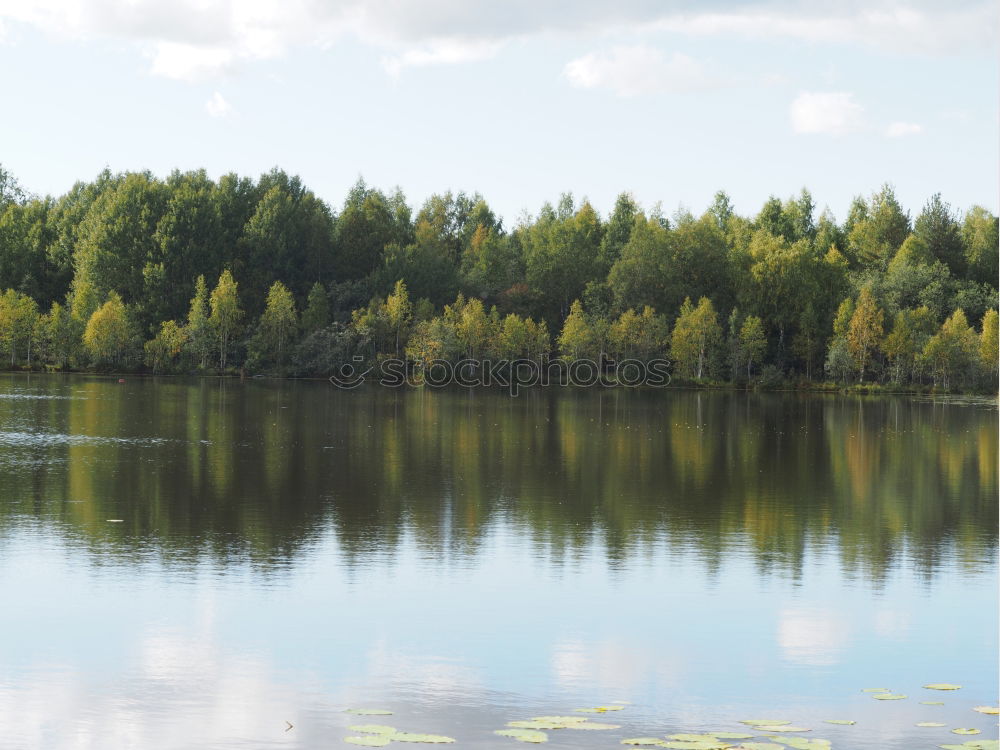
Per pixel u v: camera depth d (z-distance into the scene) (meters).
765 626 18.69
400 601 19.92
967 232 161.62
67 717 14.27
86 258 132.88
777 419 71.19
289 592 20.41
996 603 20.23
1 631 17.75
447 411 73.81
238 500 30.78
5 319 125.44
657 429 60.59
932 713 14.76
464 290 144.25
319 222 146.00
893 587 21.39
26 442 45.88
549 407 81.31
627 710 14.79
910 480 38.00
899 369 118.44
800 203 178.00
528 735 13.70
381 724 14.16
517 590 20.81
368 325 125.75
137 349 125.81
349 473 37.28
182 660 16.53
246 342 126.44
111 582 20.86
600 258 148.75
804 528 27.66
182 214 133.75
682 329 122.25
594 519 28.55
